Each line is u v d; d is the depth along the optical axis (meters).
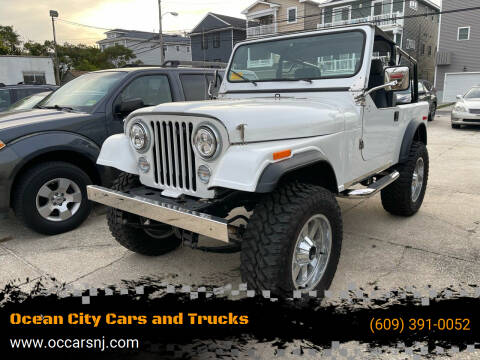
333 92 3.34
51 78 26.22
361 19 30.80
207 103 2.72
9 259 3.59
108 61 49.78
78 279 3.21
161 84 5.14
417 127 4.35
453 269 3.26
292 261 2.37
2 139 3.83
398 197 4.27
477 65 26.50
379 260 3.44
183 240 2.55
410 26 31.02
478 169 6.98
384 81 3.45
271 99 3.40
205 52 40.41
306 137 2.70
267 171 2.22
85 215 4.33
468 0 26.08
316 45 3.51
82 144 4.27
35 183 3.92
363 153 3.37
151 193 2.79
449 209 4.84
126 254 3.68
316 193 2.49
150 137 2.72
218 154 2.36
